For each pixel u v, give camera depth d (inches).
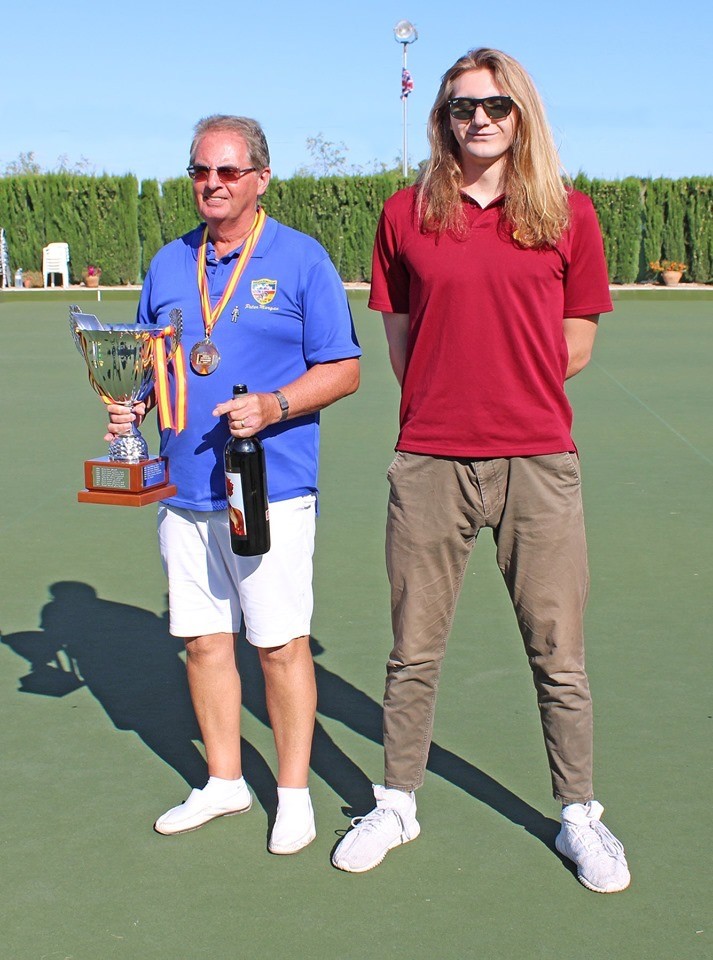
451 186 108.4
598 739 139.6
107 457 120.4
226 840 118.8
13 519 244.8
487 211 108.6
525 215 106.6
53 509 253.6
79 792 128.2
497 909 106.1
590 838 111.9
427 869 113.0
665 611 185.9
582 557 114.0
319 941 101.3
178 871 112.7
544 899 107.7
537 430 110.8
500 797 126.6
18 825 120.9
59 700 152.3
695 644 171.2
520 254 107.8
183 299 119.4
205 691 122.0
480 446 111.0
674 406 402.6
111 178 1087.6
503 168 108.3
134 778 131.5
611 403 410.9
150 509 253.3
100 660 166.4
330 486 278.8
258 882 110.8
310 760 135.0
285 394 113.5
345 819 123.0
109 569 209.3
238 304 116.8
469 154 106.9
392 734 117.5
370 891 109.1
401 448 114.4
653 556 217.0
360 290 1026.1
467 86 105.0
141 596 194.2
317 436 122.2
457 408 111.0
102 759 136.0
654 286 1067.3
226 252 118.3
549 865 113.5
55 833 119.3
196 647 122.0
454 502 113.4
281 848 115.8
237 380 116.9
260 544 112.1
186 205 1098.1
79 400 418.9
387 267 116.3
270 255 117.1
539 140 105.8
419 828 119.6
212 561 120.4
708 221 1075.3
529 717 146.6
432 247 109.6
